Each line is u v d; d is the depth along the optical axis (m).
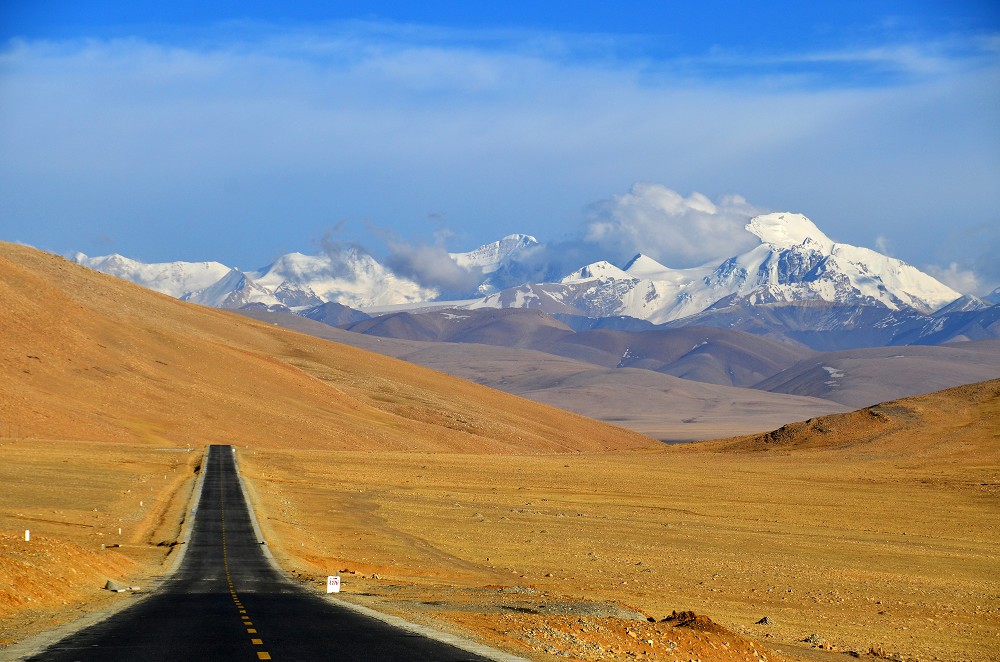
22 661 28.83
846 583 78.62
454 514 117.12
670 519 120.25
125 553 70.81
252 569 62.97
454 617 41.00
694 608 62.66
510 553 88.56
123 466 146.62
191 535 83.69
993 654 53.78
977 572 87.12
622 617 45.72
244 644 32.31
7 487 111.06
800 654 48.31
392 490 142.88
